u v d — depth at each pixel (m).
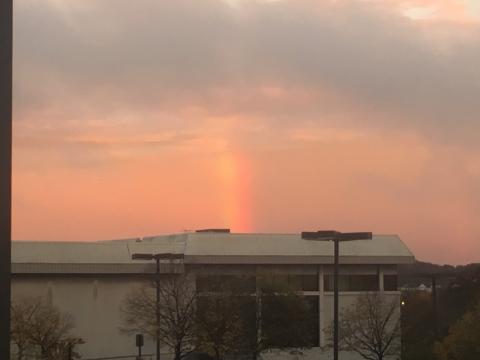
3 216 12.98
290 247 102.38
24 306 80.00
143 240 112.38
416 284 155.50
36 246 92.25
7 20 13.12
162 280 80.19
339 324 95.44
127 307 89.69
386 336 91.50
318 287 104.19
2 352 12.78
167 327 79.56
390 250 107.62
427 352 86.62
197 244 98.44
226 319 76.56
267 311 81.62
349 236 56.31
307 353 99.31
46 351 76.62
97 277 93.88
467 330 72.25
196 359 90.69
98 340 93.00
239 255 99.06
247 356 80.81
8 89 13.11
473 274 113.25
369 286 107.62
